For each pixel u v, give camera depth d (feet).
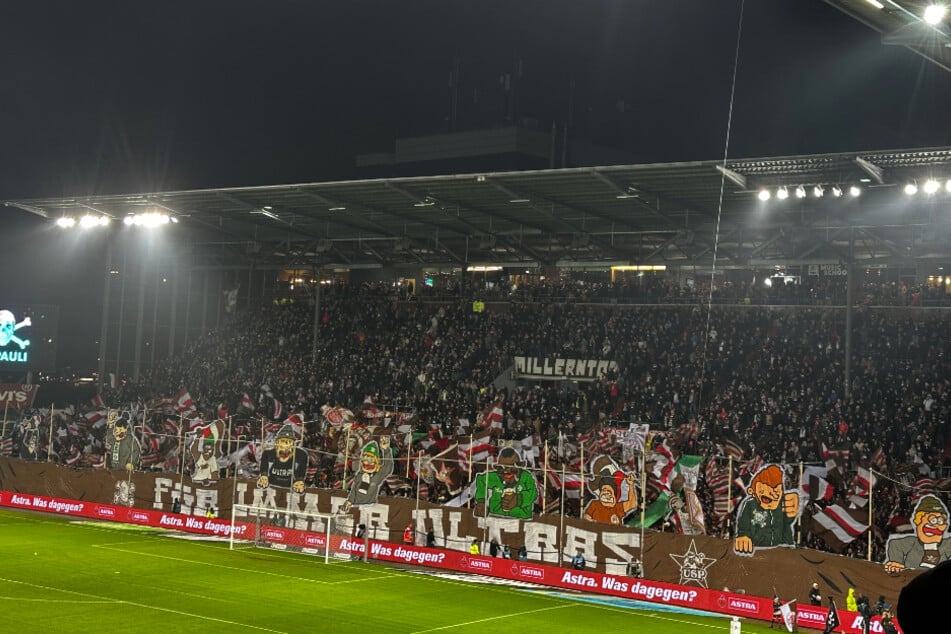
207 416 228.84
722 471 141.28
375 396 220.84
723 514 139.95
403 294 249.75
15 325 249.75
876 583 121.08
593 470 147.95
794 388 185.37
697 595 134.31
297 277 271.69
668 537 138.41
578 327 220.23
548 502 160.86
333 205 200.75
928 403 169.07
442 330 238.07
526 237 227.61
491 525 153.99
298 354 248.32
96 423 210.59
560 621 122.83
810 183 155.63
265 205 212.43
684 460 140.46
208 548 166.09
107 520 192.03
